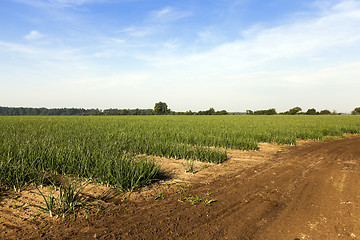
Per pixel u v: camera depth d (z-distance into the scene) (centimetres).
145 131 1381
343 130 1873
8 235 292
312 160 785
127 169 504
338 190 468
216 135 1237
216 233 305
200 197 439
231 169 667
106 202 409
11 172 468
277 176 582
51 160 565
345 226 320
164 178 571
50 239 287
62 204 382
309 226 323
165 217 353
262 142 1301
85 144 781
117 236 296
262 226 325
